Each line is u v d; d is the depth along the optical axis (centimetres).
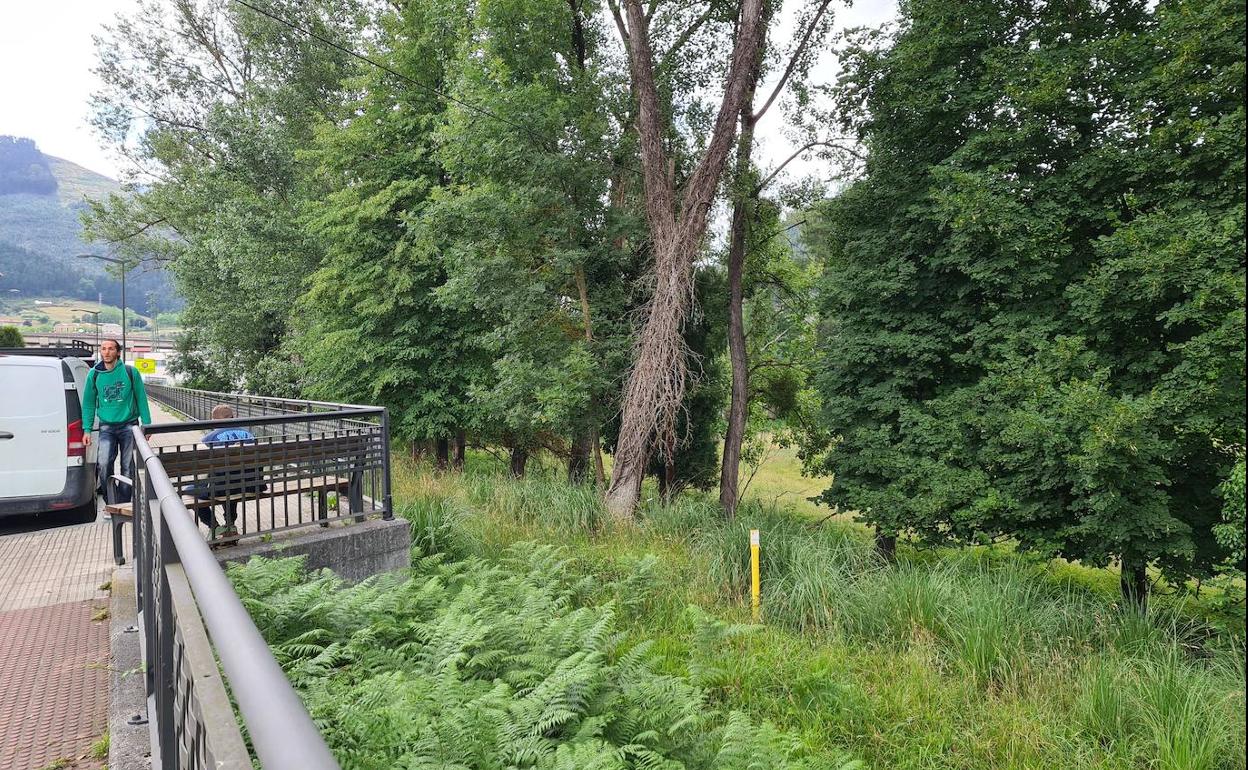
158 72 2903
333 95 2662
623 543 1086
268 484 621
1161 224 1024
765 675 649
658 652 691
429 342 1859
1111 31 1298
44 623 504
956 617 745
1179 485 1183
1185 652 734
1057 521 1195
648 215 1533
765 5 1600
